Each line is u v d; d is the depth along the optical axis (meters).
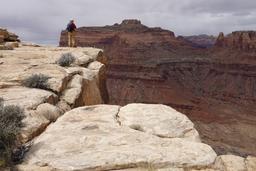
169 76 175.12
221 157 7.50
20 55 18.70
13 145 7.28
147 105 9.80
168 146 7.44
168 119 8.89
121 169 6.57
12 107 8.12
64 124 8.69
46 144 7.43
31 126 8.34
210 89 172.62
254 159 7.65
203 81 182.38
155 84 147.25
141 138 7.75
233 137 90.25
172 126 8.59
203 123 109.62
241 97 158.75
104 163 6.59
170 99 141.00
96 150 7.12
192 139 8.20
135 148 7.20
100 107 9.97
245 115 131.12
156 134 8.25
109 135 7.83
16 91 11.23
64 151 7.11
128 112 9.37
